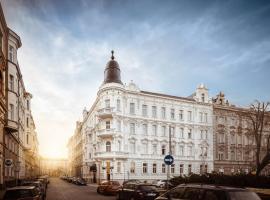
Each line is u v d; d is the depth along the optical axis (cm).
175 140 6153
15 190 1470
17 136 4697
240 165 6856
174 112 6253
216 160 6575
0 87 2662
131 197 2355
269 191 2120
